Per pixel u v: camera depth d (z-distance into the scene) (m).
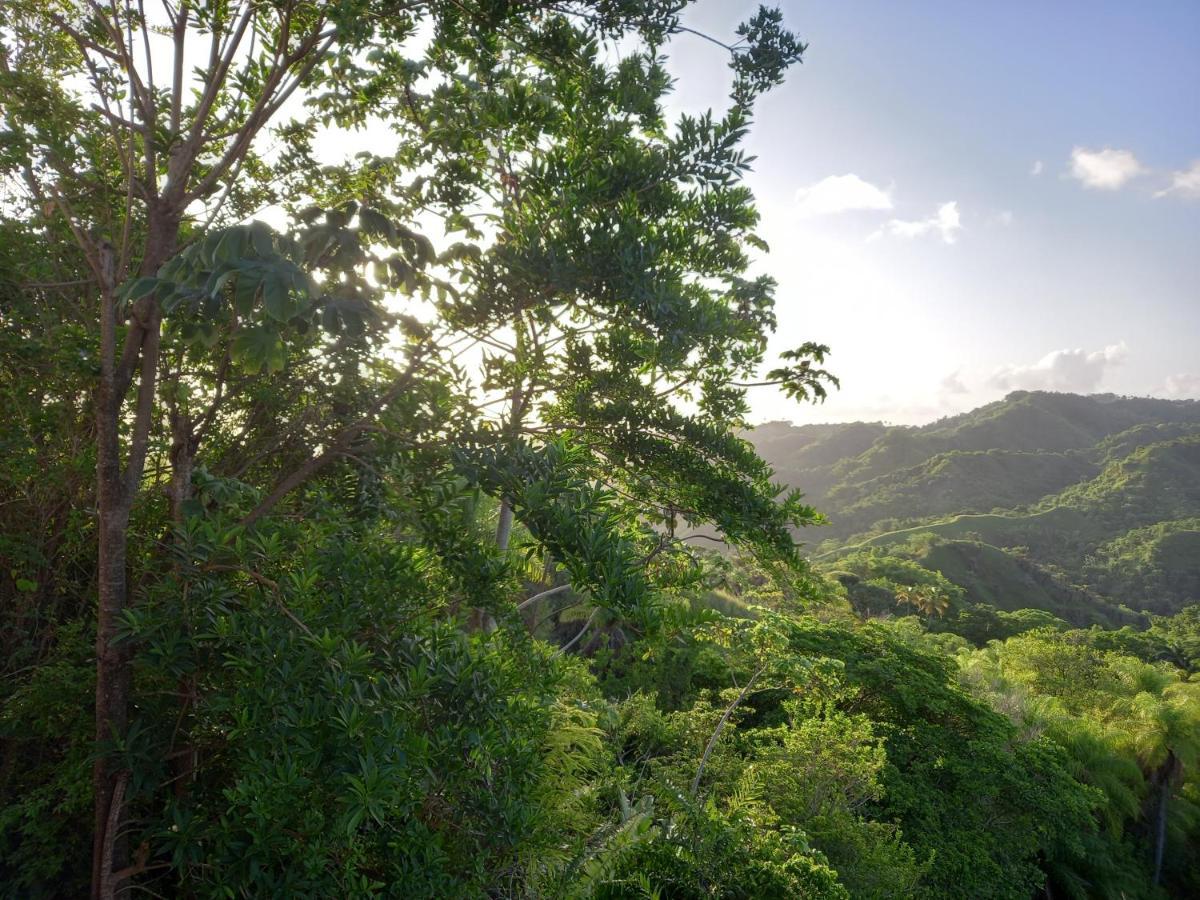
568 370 5.81
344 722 3.70
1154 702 28.36
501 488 4.20
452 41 5.12
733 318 6.65
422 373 4.80
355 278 4.28
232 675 4.28
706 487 5.96
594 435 6.04
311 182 6.31
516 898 5.76
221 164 4.92
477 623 6.90
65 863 5.47
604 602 3.66
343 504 5.86
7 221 5.29
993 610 63.94
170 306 3.54
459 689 4.50
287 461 6.14
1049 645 35.53
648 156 4.95
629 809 9.43
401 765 3.67
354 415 5.35
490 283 4.55
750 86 5.08
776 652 12.87
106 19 4.87
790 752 12.86
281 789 3.62
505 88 5.75
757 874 8.66
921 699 18.38
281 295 3.26
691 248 6.11
